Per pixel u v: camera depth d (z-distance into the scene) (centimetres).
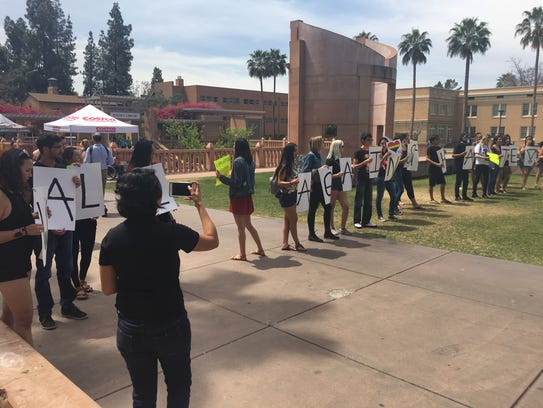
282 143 2506
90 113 1675
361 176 841
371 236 792
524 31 5738
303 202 686
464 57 6088
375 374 346
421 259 648
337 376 343
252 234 659
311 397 316
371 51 1572
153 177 224
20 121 3931
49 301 421
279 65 6862
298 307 475
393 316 452
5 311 352
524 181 1410
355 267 611
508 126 6812
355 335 411
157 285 220
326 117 1596
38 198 373
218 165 620
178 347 229
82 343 394
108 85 9062
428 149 1143
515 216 978
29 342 335
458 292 518
